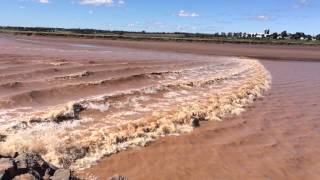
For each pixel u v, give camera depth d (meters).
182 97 20.80
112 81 23.17
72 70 25.86
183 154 12.15
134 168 10.86
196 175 10.68
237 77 29.38
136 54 46.97
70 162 10.81
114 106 17.75
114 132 13.43
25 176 8.09
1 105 16.38
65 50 46.94
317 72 36.47
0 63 26.05
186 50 63.66
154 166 11.08
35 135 12.83
